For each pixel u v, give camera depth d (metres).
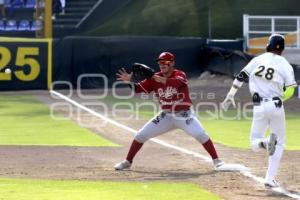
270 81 22.14
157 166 26.81
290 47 68.69
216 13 83.31
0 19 92.44
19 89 66.19
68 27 87.75
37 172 25.11
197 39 69.56
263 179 23.64
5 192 20.88
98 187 21.86
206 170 25.77
